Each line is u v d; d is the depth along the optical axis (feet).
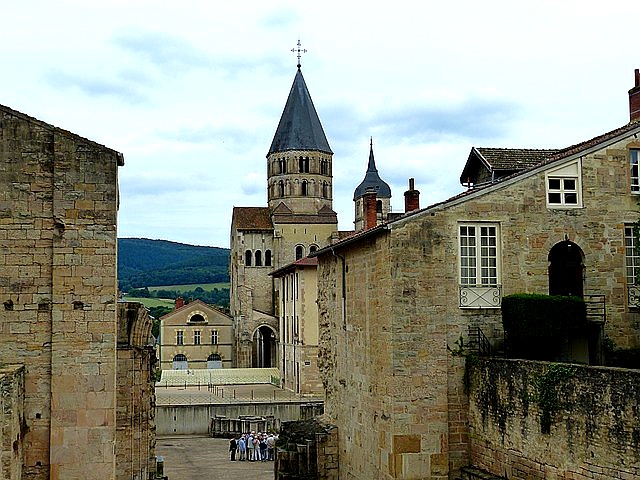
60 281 71.05
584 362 94.84
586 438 68.28
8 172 71.20
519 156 113.09
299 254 368.48
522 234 94.12
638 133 96.63
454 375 92.02
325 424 125.59
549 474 74.13
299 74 411.13
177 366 369.50
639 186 96.63
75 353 70.64
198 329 372.79
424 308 91.86
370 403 101.60
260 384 276.00
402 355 91.20
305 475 119.44
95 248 71.67
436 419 91.30
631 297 95.35
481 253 93.56
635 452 61.72
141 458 100.27
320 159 397.80
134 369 94.79
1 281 70.44
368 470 102.22
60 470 69.41
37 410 69.92
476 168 118.52
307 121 398.83
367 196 153.58
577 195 95.55
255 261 366.02
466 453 91.35
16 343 70.18
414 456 90.58
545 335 90.22
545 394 74.64
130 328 94.94
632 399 62.03
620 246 95.66
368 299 102.63
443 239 92.79
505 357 91.04
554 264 96.22
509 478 81.82
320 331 133.08
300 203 392.27
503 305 91.91
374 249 99.66
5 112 71.41
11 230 70.90
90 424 70.18
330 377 125.70
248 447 161.58
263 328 362.74
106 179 72.28
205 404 195.93
